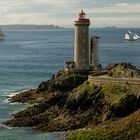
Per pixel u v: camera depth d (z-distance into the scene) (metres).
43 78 171.88
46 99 111.50
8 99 124.00
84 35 125.31
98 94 95.06
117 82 95.25
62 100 99.62
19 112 103.38
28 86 148.75
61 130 88.81
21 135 87.38
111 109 88.19
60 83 119.25
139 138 65.69
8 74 185.62
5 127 93.44
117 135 68.69
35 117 96.56
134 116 74.06
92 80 100.38
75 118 91.75
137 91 90.56
